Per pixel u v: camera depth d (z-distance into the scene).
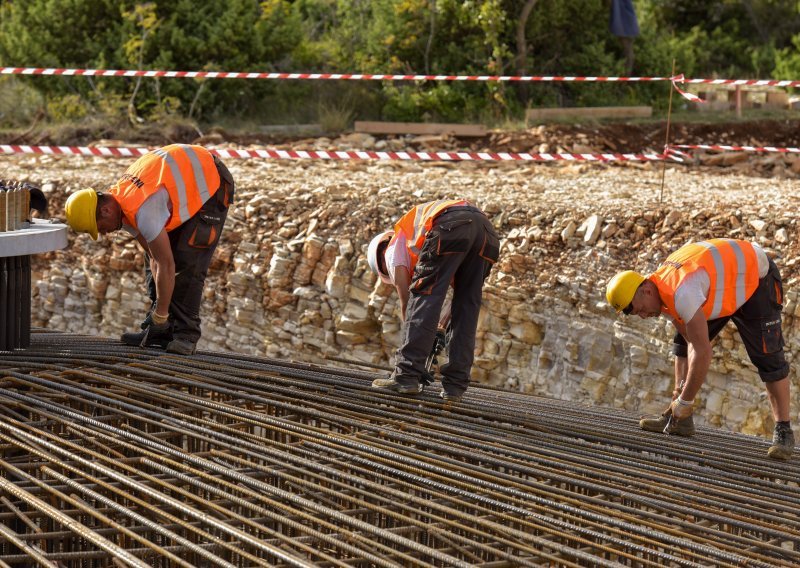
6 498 4.08
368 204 12.42
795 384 9.68
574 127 18.41
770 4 30.61
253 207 12.88
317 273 12.12
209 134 18.36
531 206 11.85
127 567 3.45
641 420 6.15
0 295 6.41
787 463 5.63
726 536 4.06
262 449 4.64
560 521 3.97
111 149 12.12
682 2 31.67
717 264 5.52
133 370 5.93
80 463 4.33
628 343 10.38
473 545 3.73
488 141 17.95
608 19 21.73
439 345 6.38
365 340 11.87
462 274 5.94
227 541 4.25
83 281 13.79
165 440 4.93
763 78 28.52
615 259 10.99
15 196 6.50
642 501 4.39
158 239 6.28
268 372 6.32
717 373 10.00
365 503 4.07
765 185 13.70
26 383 5.43
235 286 12.59
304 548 3.65
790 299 9.84
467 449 5.07
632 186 13.53
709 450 5.68
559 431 5.71
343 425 5.29
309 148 17.34
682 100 22.12
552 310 10.98
